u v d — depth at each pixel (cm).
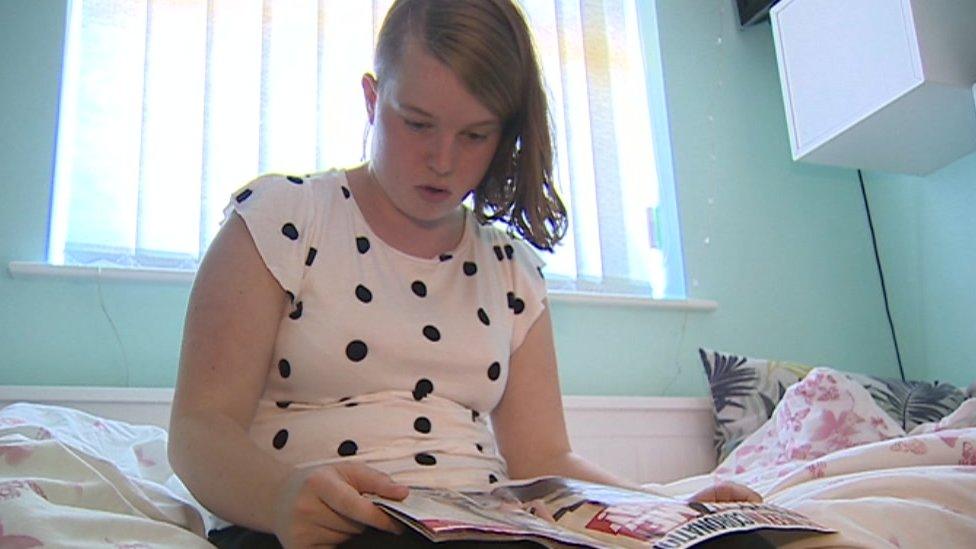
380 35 92
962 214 197
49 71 163
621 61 210
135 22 170
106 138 163
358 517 56
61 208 161
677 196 206
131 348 153
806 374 177
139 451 105
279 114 172
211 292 81
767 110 223
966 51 167
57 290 152
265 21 174
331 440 80
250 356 79
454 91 84
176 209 162
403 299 89
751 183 214
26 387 140
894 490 86
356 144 176
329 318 84
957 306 197
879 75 173
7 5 164
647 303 192
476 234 103
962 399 167
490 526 54
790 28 199
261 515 64
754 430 171
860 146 189
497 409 104
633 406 176
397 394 84
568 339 185
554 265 188
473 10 88
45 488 70
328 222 89
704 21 223
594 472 94
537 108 100
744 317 203
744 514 62
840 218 221
